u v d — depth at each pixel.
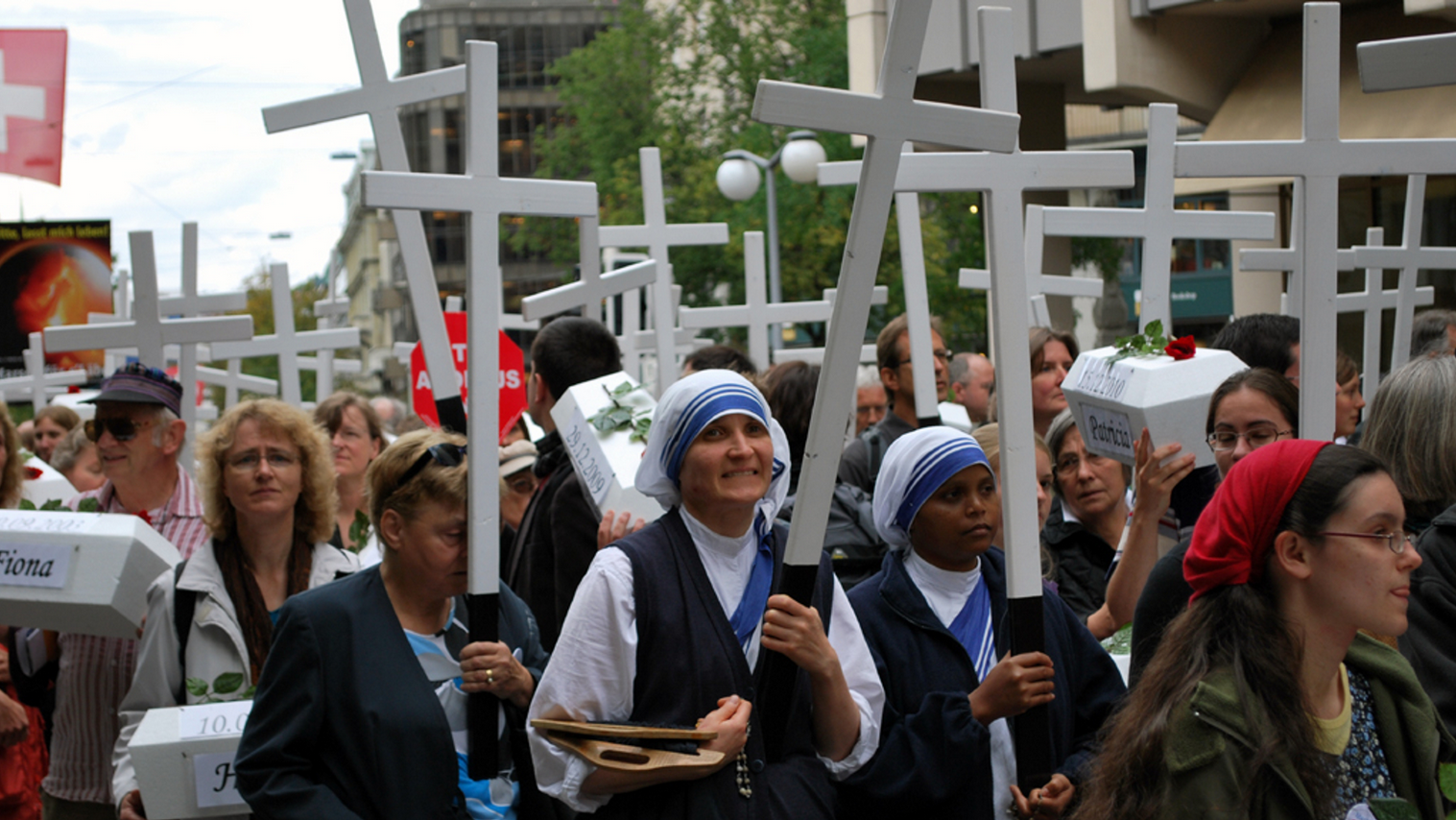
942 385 6.22
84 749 3.90
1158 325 3.71
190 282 6.82
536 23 64.44
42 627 3.56
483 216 3.16
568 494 4.06
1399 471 3.18
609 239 6.14
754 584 2.77
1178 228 4.34
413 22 64.62
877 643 3.16
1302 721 2.16
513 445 5.07
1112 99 17.02
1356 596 2.20
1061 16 14.04
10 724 4.29
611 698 2.62
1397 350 6.11
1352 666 2.40
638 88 34.44
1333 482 2.22
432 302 3.38
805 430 4.46
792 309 7.34
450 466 3.02
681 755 2.51
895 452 3.27
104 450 4.25
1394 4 11.80
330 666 2.90
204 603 3.43
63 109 12.97
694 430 2.70
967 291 21.02
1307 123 3.35
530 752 3.01
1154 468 3.50
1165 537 4.16
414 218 3.34
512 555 4.52
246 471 3.49
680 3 34.03
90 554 3.49
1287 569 2.24
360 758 2.85
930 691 3.09
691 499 2.75
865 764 2.86
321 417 5.60
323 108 3.72
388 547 3.05
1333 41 3.34
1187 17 13.12
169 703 3.43
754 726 2.64
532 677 3.08
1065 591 4.23
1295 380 4.20
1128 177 3.15
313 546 3.73
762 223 24.77
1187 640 2.28
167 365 10.23
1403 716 2.37
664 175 32.41
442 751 2.89
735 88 32.56
